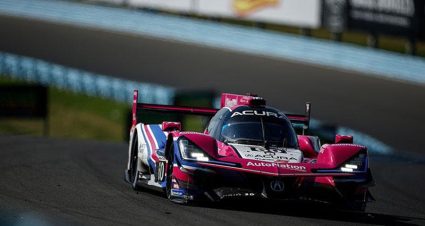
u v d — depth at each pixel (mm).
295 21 151625
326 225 25609
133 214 26094
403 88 118938
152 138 33062
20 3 168375
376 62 132375
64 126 86312
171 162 28984
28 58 123000
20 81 105938
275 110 31844
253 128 30328
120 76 114625
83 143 60219
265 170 26672
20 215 25188
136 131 35781
